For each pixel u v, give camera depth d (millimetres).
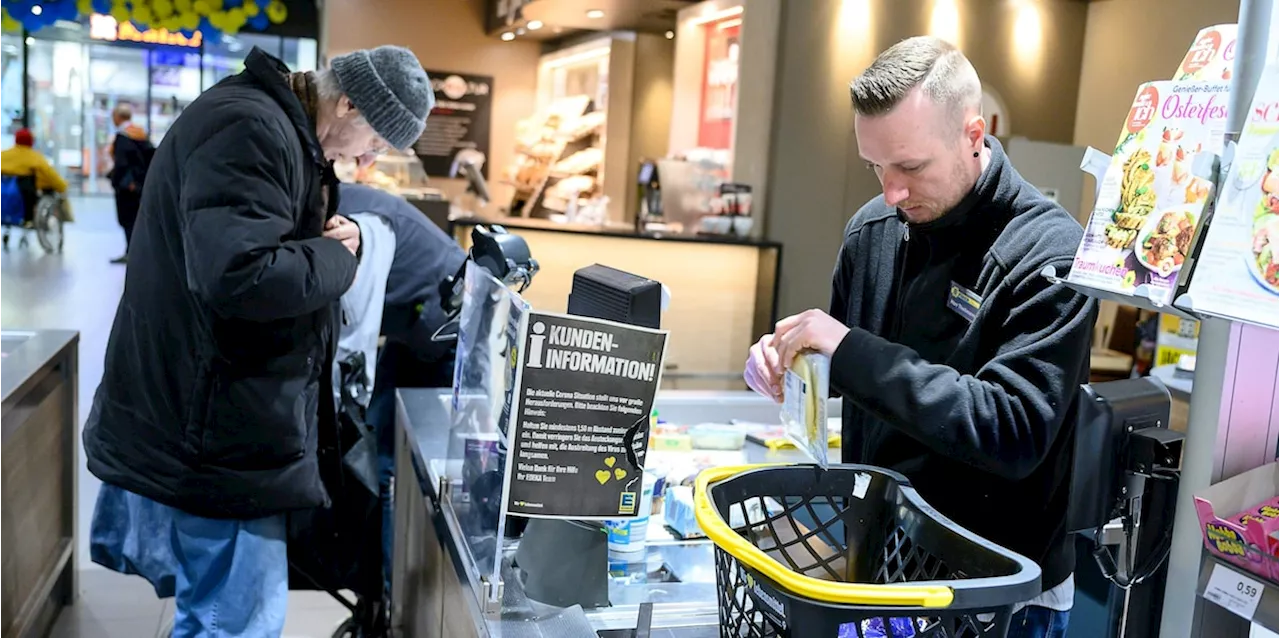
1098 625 2666
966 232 1474
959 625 1003
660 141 7746
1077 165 4805
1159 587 1273
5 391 2557
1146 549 1245
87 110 17328
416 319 2889
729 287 5246
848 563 1301
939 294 1511
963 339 1429
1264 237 921
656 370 1345
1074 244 1354
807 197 5152
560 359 1304
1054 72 5383
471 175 7496
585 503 1360
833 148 5109
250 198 1903
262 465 2078
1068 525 1248
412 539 2297
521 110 9969
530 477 1335
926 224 1492
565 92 9141
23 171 11422
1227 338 1088
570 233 4938
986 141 1509
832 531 1704
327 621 3357
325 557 2473
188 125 1960
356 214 2832
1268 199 926
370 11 9438
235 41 11211
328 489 2367
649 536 1644
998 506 1460
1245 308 924
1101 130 5293
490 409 1531
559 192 7262
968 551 1110
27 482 2889
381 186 6562
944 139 1363
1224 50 1053
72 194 17609
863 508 1289
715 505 1154
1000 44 5246
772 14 5102
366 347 2715
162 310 2006
